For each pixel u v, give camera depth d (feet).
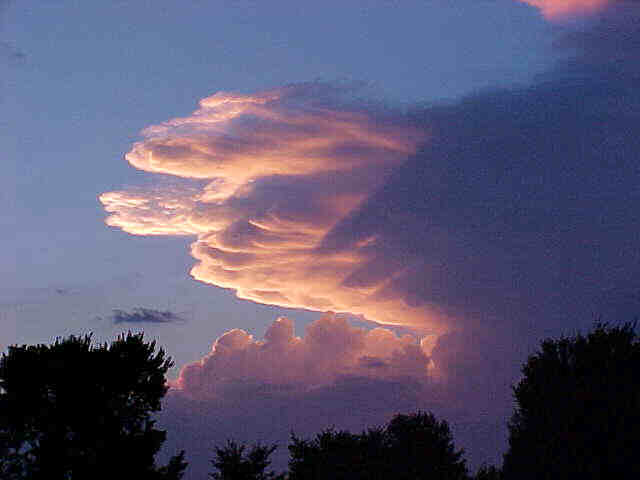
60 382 137.08
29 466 134.92
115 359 141.18
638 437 91.66
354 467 183.73
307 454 188.14
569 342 104.78
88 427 138.10
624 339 101.71
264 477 191.42
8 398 135.33
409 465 185.26
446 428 194.18
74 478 134.72
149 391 146.61
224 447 195.21
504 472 101.96
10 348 138.31
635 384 96.78
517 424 103.30
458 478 189.47
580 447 93.81
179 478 146.61
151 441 142.72
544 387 100.94
